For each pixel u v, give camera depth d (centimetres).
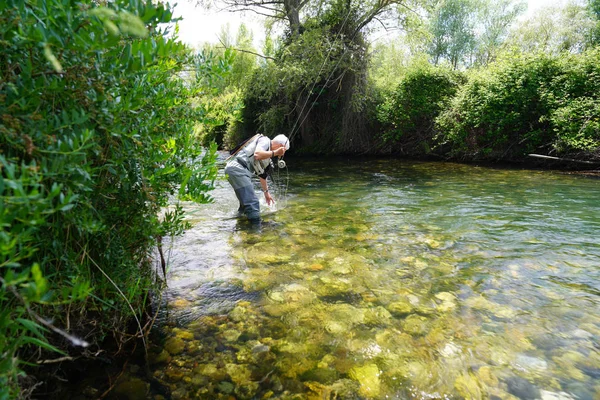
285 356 187
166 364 179
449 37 3662
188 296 250
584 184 671
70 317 161
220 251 340
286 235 389
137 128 157
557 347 193
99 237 167
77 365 173
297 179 805
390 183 731
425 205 527
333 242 365
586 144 813
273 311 231
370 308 235
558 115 876
